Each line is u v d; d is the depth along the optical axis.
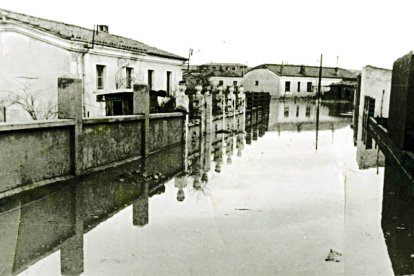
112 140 10.38
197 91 17.23
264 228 5.76
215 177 9.41
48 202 7.02
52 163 8.22
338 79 75.31
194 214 6.45
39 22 17.91
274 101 62.81
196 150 13.89
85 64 16.36
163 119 13.45
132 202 7.17
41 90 15.93
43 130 7.88
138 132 11.80
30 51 15.88
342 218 6.25
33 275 4.26
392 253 4.83
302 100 68.38
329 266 4.47
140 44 24.73
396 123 12.06
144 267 4.45
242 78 73.81
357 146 15.36
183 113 15.18
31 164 7.62
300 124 25.17
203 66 85.44
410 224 5.95
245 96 24.73
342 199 7.41
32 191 7.55
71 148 8.79
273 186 8.45
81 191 7.83
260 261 4.60
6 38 15.92
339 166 10.91
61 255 4.80
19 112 16.06
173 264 4.52
